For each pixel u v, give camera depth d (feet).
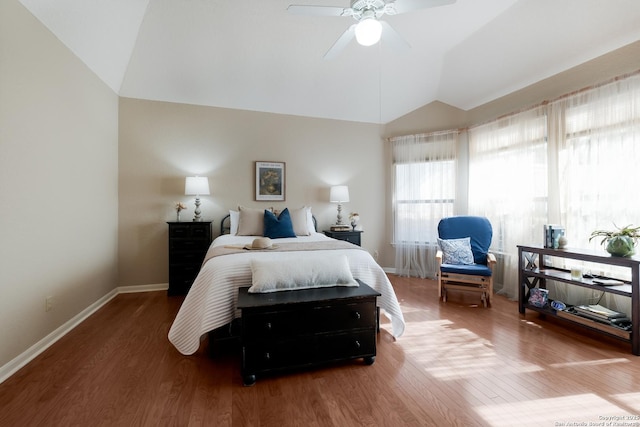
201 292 6.72
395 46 7.89
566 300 9.59
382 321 9.05
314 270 6.80
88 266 9.47
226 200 13.42
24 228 6.55
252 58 11.12
